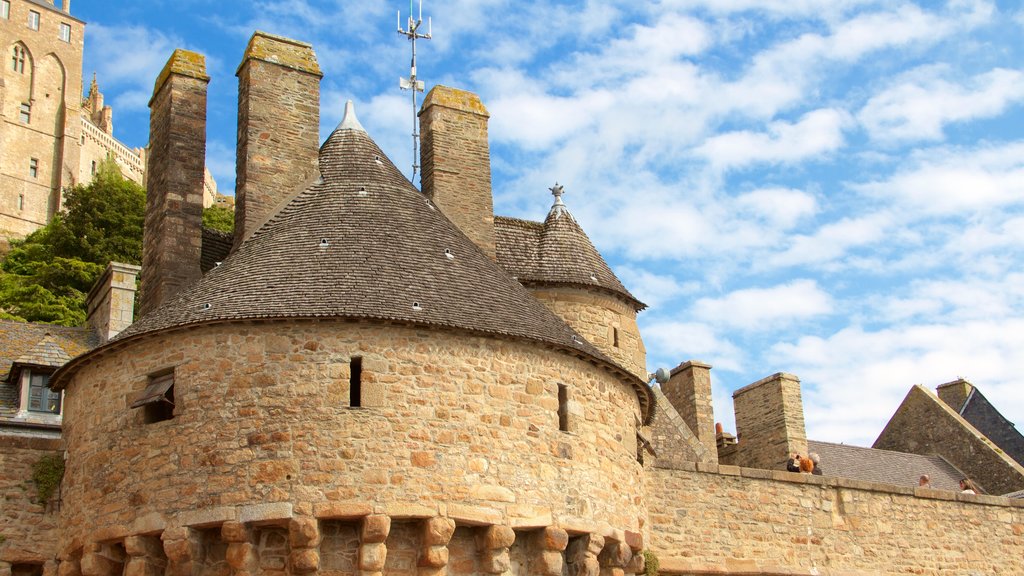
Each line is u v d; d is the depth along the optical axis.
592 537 18.88
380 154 23.41
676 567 23.30
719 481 24.45
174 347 18.61
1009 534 27.95
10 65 111.69
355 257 19.66
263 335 18.19
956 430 39.88
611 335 26.66
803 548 24.95
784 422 35.81
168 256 22.56
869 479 36.16
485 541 17.81
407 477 17.55
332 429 17.61
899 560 26.12
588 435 19.55
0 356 25.08
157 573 17.91
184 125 23.59
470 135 26.64
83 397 19.75
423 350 18.34
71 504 19.27
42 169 111.56
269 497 17.25
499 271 21.27
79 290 58.34
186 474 17.72
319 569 17.27
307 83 24.09
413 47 30.78
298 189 23.19
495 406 18.53
